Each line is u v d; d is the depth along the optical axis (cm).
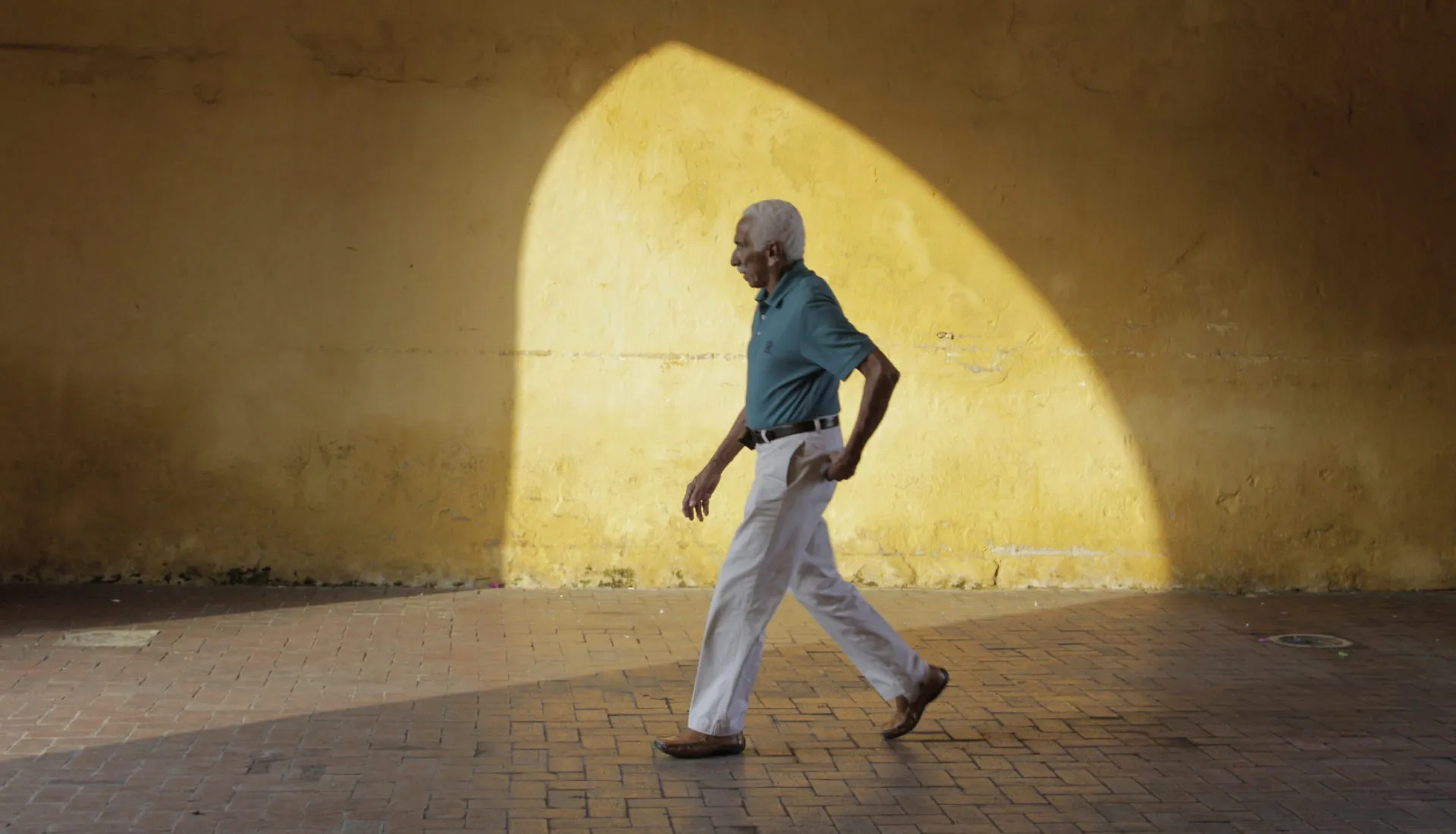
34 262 843
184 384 853
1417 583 939
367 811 482
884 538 913
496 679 665
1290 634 807
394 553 872
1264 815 500
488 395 875
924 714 625
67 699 611
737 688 551
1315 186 931
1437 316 937
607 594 869
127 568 855
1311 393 935
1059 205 915
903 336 909
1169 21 917
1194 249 924
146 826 460
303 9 852
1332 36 927
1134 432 925
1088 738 591
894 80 900
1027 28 908
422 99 863
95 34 841
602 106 877
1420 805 512
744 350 891
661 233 884
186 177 849
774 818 486
